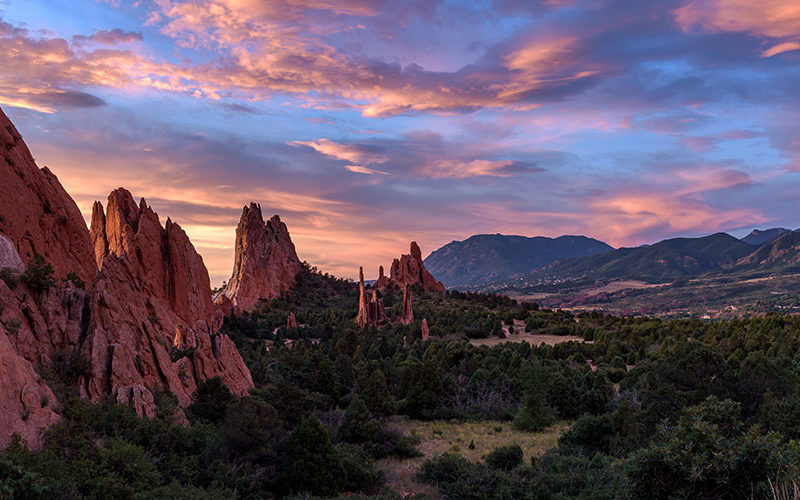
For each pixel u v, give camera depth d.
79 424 31.77
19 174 58.56
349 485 41.75
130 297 64.19
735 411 19.70
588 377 91.00
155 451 34.97
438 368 97.62
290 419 58.06
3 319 37.50
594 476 36.12
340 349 117.88
